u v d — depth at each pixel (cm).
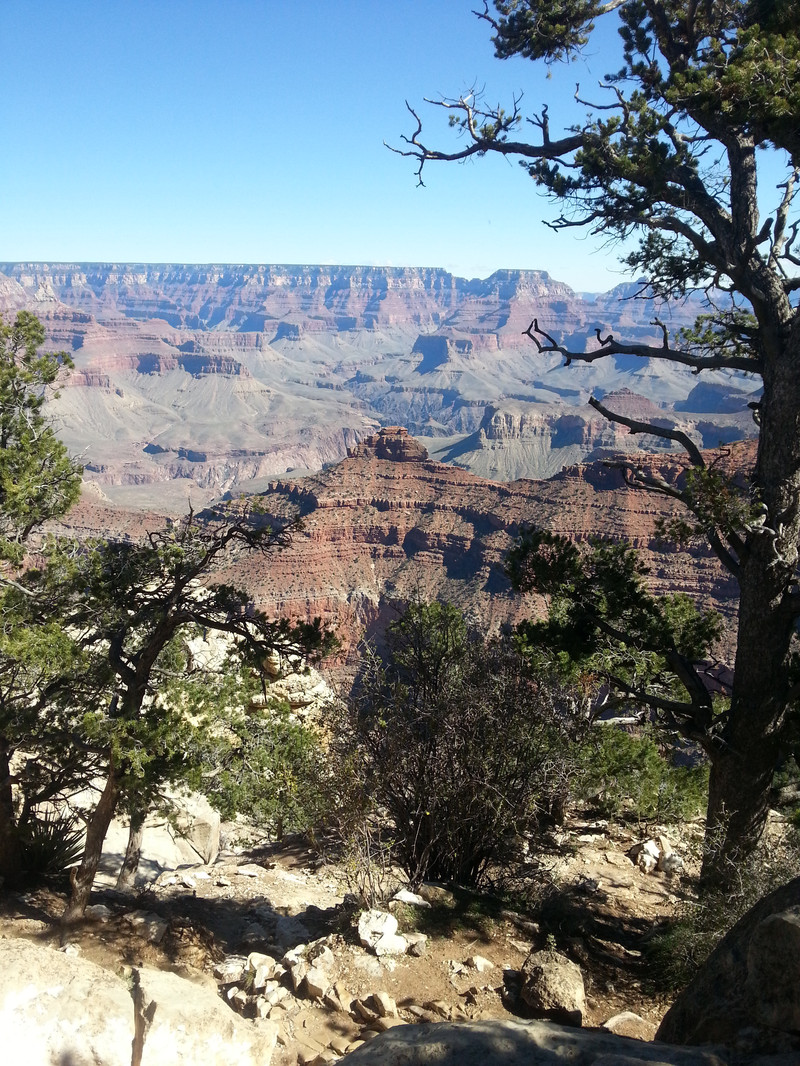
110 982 456
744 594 1412
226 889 1487
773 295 1398
